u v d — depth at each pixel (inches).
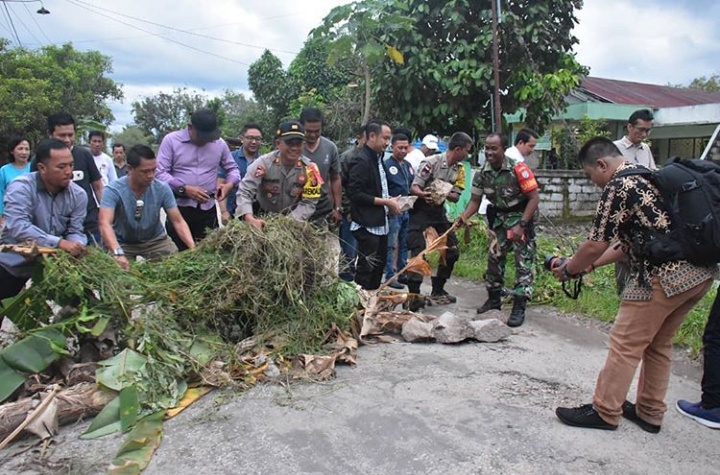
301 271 161.9
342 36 210.2
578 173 447.2
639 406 125.3
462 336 176.2
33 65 949.2
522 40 313.0
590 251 118.1
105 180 296.7
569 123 558.9
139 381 125.6
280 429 119.2
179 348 140.3
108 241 159.8
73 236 161.9
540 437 118.5
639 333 116.6
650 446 117.1
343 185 228.7
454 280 279.7
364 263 204.5
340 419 124.0
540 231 398.3
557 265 132.7
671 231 111.6
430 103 336.8
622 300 120.1
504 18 310.7
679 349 177.2
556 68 347.3
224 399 132.3
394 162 234.1
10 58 930.7
